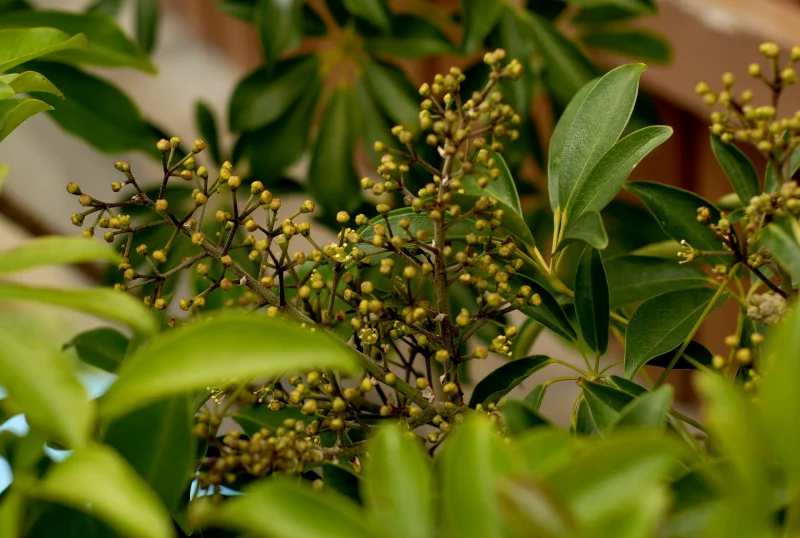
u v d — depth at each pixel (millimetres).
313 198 1636
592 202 1257
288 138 1650
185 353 1074
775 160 1180
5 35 1298
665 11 1794
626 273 1340
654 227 1669
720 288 1239
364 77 1650
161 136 1598
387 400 1244
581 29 1716
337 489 1153
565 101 1615
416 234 1226
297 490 1056
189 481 1172
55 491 1046
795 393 1050
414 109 1636
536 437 1086
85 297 1091
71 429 1069
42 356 1087
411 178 1582
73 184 1223
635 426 1122
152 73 1497
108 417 1087
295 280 1276
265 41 1625
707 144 1977
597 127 1279
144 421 1131
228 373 1069
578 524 1028
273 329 1078
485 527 1055
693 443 1219
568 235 1245
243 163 1656
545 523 1028
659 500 1029
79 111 1558
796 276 1150
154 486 1122
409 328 1231
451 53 1624
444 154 1200
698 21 1753
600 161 1259
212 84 3143
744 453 1047
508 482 1032
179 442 1130
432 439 1221
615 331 1383
